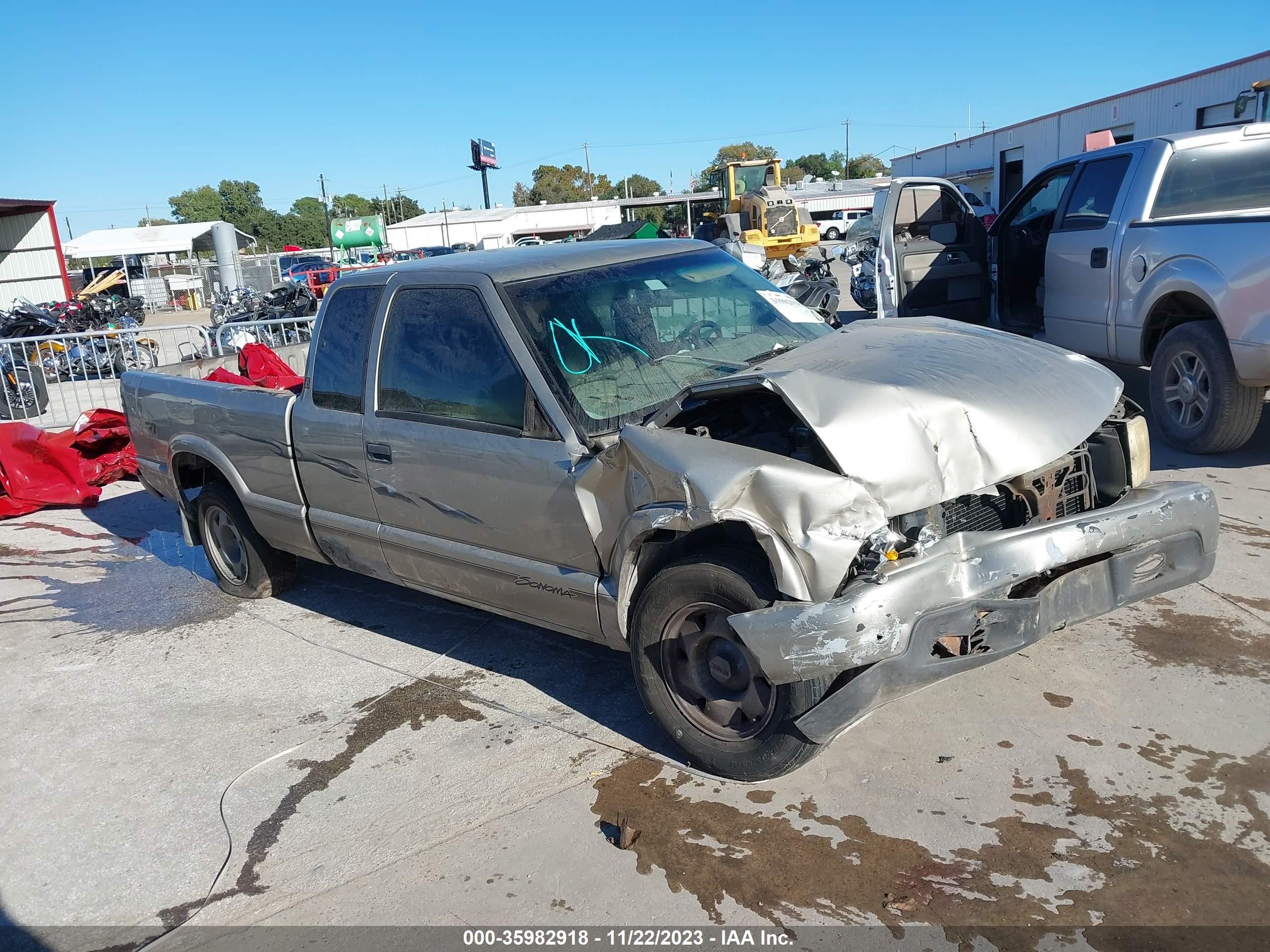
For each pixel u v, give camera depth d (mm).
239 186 125250
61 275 28875
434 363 3982
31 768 3914
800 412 2912
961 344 3637
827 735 2877
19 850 3369
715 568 3000
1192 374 6043
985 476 3014
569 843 3031
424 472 3988
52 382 13688
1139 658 3732
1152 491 3291
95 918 2971
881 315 8297
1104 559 3137
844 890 2682
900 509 2857
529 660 4406
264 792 3557
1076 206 7258
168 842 3316
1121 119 27953
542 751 3590
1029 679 3662
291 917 2859
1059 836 2797
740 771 3166
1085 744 3217
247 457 5047
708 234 27531
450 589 4188
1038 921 2488
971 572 2859
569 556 3535
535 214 54188
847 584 2840
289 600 5570
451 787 3430
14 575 6488
